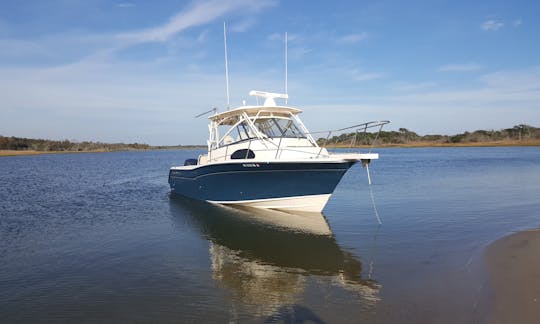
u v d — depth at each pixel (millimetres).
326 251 7641
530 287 5000
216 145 13828
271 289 5656
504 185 18125
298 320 4621
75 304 5191
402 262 6734
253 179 11352
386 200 13961
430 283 5633
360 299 5176
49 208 13242
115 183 22641
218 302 5207
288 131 12172
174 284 5914
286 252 7645
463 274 5934
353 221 10391
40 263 7027
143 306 5105
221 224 10266
